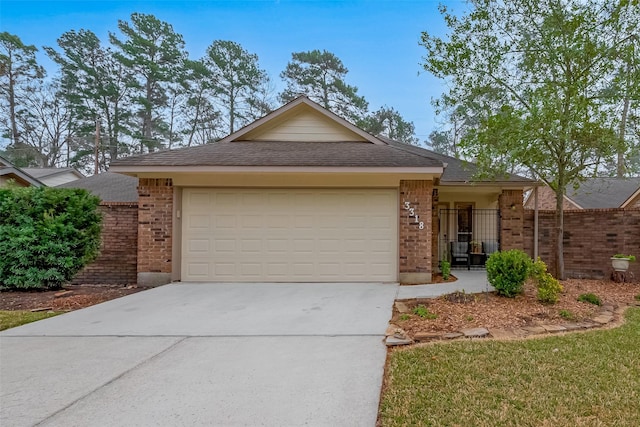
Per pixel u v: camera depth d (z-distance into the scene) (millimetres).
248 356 4223
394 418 2912
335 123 11242
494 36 8641
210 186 9180
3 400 3199
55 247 8008
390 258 9070
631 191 16203
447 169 11992
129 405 3111
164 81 32188
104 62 31641
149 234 9039
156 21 31922
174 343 4691
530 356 4121
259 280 9133
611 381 3533
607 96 7598
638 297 7207
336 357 4168
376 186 9062
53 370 3838
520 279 6504
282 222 9188
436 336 4809
